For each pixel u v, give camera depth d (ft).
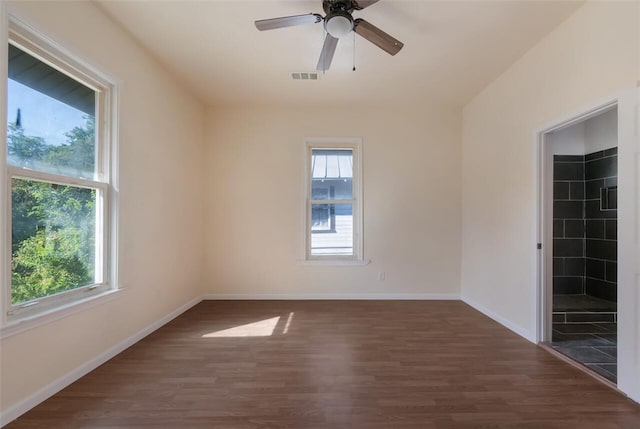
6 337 5.07
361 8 6.51
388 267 13.51
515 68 9.57
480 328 9.83
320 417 5.35
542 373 6.93
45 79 6.09
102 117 7.57
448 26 7.77
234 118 13.44
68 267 6.63
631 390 5.86
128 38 8.20
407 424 5.18
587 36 6.86
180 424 5.15
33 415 5.32
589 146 12.98
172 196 10.70
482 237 11.64
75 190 6.81
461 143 13.56
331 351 8.07
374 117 13.60
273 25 6.52
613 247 11.91
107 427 5.06
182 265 11.48
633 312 5.82
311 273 13.47
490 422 5.24
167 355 7.77
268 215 13.47
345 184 13.87
